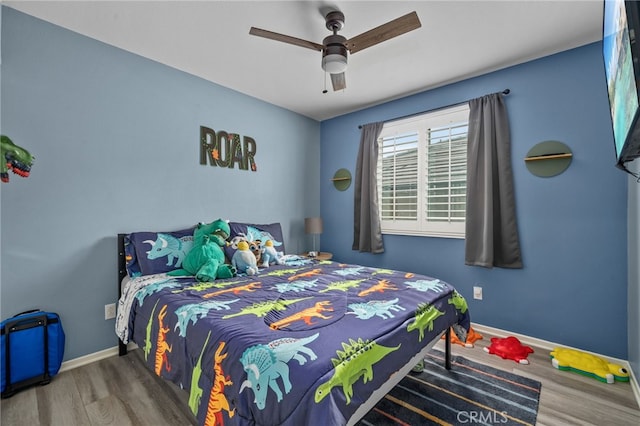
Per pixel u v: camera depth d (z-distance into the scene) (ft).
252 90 10.29
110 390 5.93
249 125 10.75
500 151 8.44
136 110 7.91
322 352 3.46
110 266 7.45
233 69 8.78
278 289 6.10
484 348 7.79
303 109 12.19
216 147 9.73
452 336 8.31
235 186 10.31
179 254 7.96
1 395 5.62
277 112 11.75
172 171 8.66
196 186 9.23
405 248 10.80
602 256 7.18
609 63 4.18
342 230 12.85
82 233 7.02
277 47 7.59
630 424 4.95
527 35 7.00
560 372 6.60
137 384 6.15
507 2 5.90
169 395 5.78
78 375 6.48
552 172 7.82
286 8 6.08
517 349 7.43
